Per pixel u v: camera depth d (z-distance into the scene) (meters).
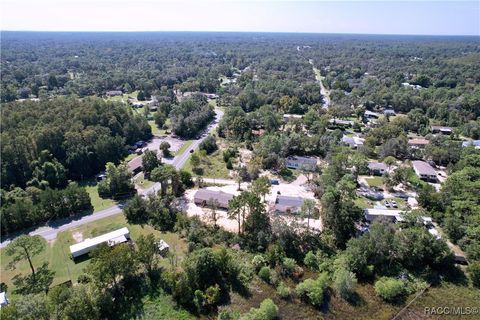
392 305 62.06
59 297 53.81
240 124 148.38
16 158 102.50
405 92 197.25
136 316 58.72
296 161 120.00
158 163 115.06
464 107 174.12
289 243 75.56
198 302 61.03
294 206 89.00
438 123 161.88
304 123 160.38
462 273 68.50
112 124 137.62
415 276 68.06
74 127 120.12
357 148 129.38
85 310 53.59
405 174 100.56
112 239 76.50
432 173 106.94
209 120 177.00
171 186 101.00
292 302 62.66
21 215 83.44
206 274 65.81
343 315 60.19
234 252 75.25
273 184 105.94
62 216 89.50
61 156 113.25
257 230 79.06
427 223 82.25
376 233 70.94
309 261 70.94
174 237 80.19
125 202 96.88
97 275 58.78
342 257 70.06
